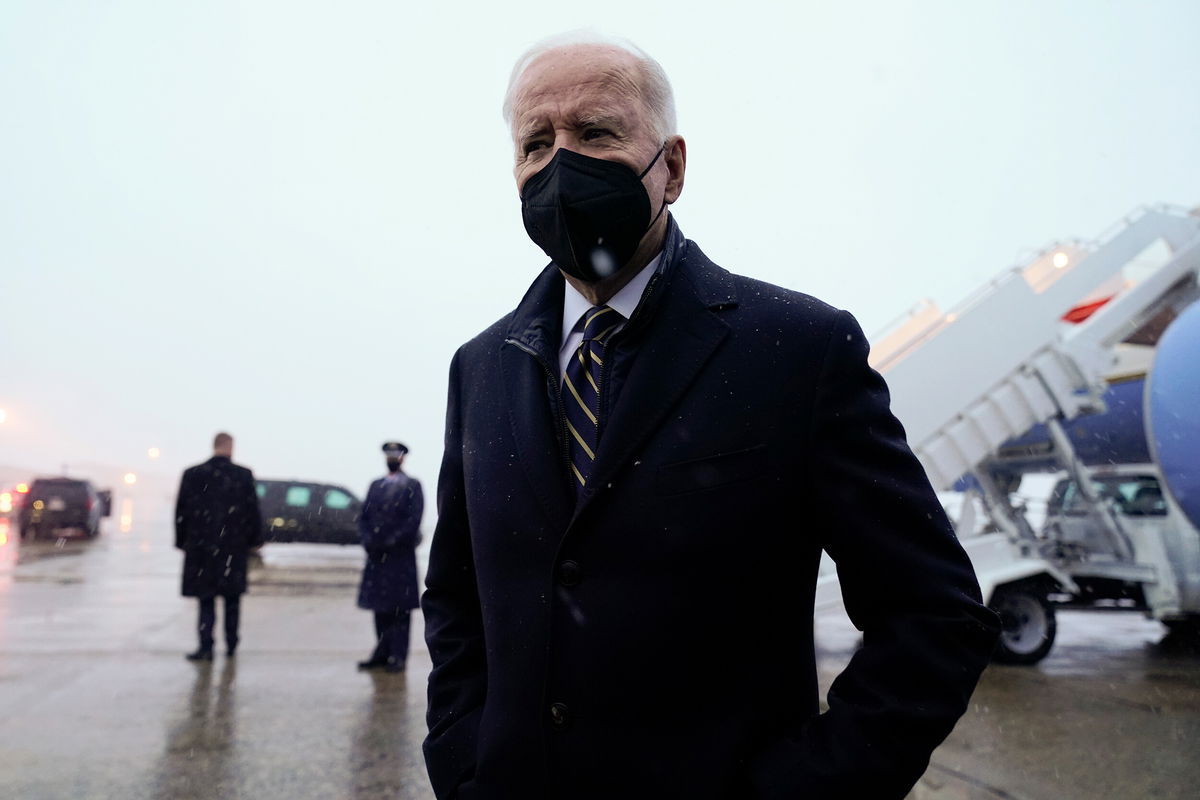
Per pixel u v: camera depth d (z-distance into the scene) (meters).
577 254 1.22
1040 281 7.19
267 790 3.72
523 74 1.32
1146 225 7.29
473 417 1.37
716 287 1.26
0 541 19.00
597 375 1.24
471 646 1.38
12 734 4.46
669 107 1.33
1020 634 6.67
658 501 1.10
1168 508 7.26
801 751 1.05
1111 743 4.38
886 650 1.06
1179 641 7.90
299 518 15.29
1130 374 7.71
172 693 5.40
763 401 1.14
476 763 1.20
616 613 1.08
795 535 1.13
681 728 1.06
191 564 6.46
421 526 6.32
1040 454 7.35
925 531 1.08
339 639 7.58
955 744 4.36
